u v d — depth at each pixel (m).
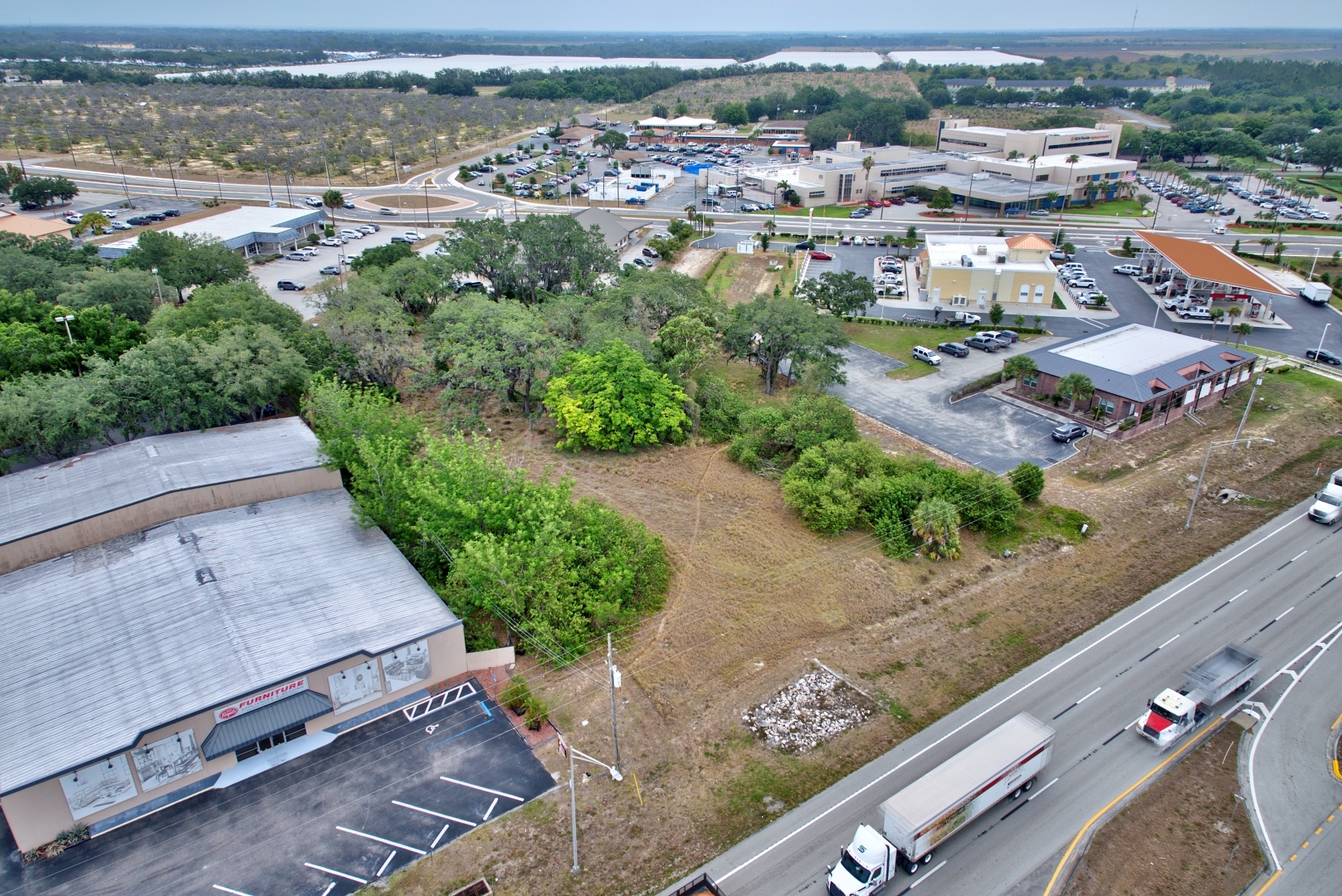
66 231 121.31
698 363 74.94
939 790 32.44
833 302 95.19
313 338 69.69
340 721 39.41
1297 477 63.75
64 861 32.31
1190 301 105.31
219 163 186.38
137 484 49.69
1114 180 172.62
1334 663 43.81
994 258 109.12
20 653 38.69
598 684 42.16
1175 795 35.94
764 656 44.31
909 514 55.19
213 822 34.12
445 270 93.00
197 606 41.16
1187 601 48.97
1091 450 67.31
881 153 185.88
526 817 34.53
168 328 69.75
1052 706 40.91
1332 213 158.25
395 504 49.41
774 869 32.38
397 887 31.39
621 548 48.94
